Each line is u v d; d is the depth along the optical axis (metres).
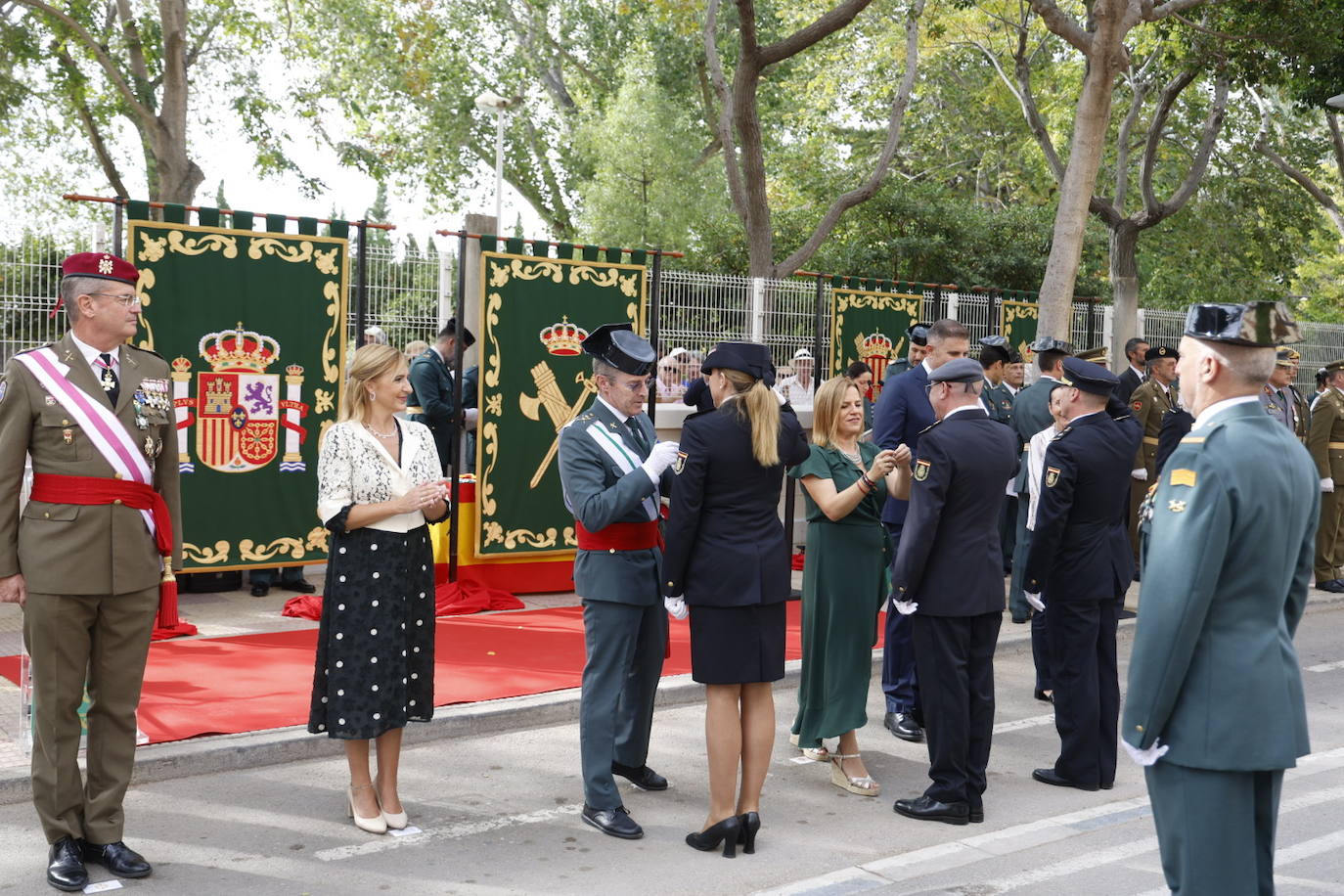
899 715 6.24
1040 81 23.69
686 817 5.00
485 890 4.21
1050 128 23.52
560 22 29.70
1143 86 20.00
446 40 26.91
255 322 8.21
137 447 4.25
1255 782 3.09
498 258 8.79
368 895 4.14
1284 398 10.21
